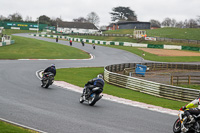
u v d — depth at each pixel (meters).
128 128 11.29
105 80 34.53
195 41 106.06
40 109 13.54
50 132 9.91
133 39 119.31
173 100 24.52
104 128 10.98
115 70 43.31
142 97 23.11
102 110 14.55
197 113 9.34
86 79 32.38
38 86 21.95
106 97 19.33
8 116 11.66
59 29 196.62
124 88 29.36
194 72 50.25
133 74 43.28
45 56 60.78
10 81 23.66
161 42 110.50
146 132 10.92
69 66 47.25
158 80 37.69
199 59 72.50
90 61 58.81
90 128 10.81
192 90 24.03
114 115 13.54
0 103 14.17
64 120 11.76
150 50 90.62
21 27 193.38
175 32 143.62
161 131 11.27
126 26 182.38
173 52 87.25
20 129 9.42
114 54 76.81
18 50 70.06
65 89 21.52
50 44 96.25
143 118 13.44
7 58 50.81
